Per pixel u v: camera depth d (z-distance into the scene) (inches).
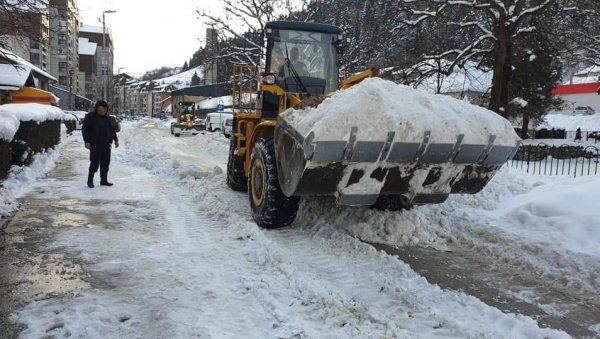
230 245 221.5
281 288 170.6
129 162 531.2
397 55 804.0
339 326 144.5
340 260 204.7
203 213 289.1
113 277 179.5
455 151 207.2
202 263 195.8
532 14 714.2
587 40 797.2
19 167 374.6
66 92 2087.8
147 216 277.4
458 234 248.2
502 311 164.1
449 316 154.3
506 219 251.0
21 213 273.0
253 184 263.1
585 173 518.0
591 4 642.2
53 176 411.2
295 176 209.2
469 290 181.5
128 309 152.5
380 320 148.5
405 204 255.3
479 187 231.3
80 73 3100.4
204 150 783.7
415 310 160.4
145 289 168.4
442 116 205.5
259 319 147.8
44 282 173.5
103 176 370.3
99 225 252.8
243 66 343.9
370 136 192.1
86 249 210.8
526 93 837.2
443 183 219.0
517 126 949.2
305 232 245.3
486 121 214.7
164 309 153.2
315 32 315.9
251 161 268.1
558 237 215.9
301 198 268.4
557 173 503.2
